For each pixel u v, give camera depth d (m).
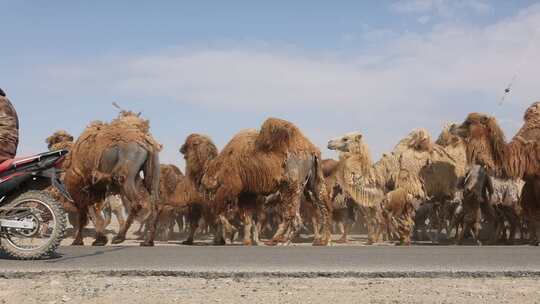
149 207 15.66
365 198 20.95
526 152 17.27
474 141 17.62
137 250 11.02
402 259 9.20
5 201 9.30
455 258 9.37
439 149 21.05
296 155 16.62
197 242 22.47
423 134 20.73
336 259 9.20
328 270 7.73
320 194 17.39
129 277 7.57
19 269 7.71
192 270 7.66
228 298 6.18
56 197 19.91
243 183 16.52
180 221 32.06
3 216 9.12
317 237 17.55
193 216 20.17
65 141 18.42
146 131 16.47
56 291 6.54
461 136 18.23
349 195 21.45
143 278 7.49
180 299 6.11
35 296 6.25
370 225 21.45
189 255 9.88
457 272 7.68
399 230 19.78
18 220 9.07
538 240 17.30
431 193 20.53
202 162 19.06
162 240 23.92
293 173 16.50
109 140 15.02
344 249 11.52
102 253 10.25
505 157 17.31
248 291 6.59
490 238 22.16
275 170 16.36
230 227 19.17
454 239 23.34
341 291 6.62
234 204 16.78
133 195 14.98
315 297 6.25
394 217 19.89
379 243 21.34
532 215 17.41
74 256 9.63
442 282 7.29
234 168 16.48
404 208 19.84
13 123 9.66
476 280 7.45
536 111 18.08
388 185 21.61
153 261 8.82
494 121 17.61
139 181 15.60
